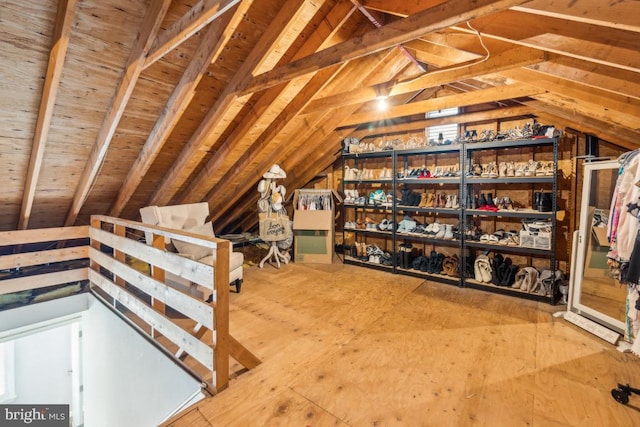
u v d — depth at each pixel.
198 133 3.18
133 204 4.14
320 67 2.18
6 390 4.75
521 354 2.38
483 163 4.11
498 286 3.69
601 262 2.91
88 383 3.84
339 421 1.72
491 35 1.92
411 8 2.05
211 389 1.98
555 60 2.07
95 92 2.44
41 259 3.40
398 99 4.61
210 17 1.72
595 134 3.32
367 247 4.96
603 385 2.01
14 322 3.21
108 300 3.44
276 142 4.02
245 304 3.37
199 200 4.41
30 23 1.88
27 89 2.22
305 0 2.16
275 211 4.68
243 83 2.64
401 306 3.31
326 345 2.53
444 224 4.23
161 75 2.52
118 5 1.95
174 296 2.23
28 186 2.95
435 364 2.26
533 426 1.68
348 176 4.95
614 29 1.53
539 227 3.39
